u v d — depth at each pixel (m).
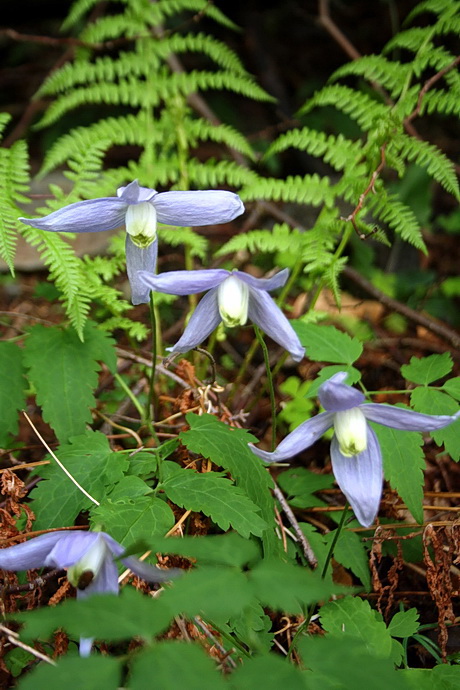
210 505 0.47
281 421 0.63
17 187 0.56
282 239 0.62
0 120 0.59
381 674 0.38
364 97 0.63
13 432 0.53
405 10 1.23
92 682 0.36
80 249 0.84
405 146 0.60
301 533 0.53
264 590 0.38
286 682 0.37
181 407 0.57
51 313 0.76
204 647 0.46
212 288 0.47
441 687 0.46
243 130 1.21
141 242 0.48
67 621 0.37
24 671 0.46
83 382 0.54
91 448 0.51
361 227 0.60
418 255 0.93
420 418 0.44
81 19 1.24
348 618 0.48
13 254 0.53
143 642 0.46
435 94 0.61
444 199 1.05
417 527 0.55
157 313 0.63
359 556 0.53
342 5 1.30
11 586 0.48
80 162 0.59
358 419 0.44
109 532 0.46
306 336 0.54
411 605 0.54
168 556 0.48
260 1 1.30
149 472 0.51
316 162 1.11
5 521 0.49
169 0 0.74
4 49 1.30
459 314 0.84
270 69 1.24
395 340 0.74
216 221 0.49
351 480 0.45
